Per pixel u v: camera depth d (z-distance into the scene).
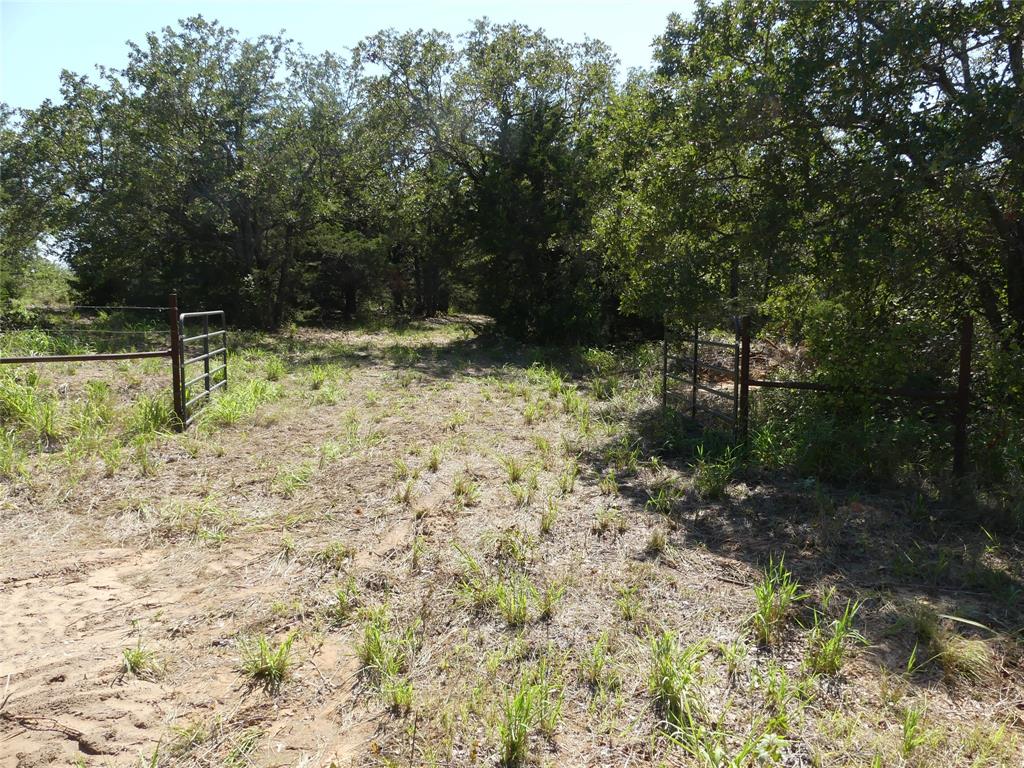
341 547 4.55
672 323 10.05
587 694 3.03
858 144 7.89
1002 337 7.17
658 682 3.02
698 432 7.95
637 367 13.24
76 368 11.13
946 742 2.68
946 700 2.97
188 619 3.65
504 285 20.70
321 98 22.56
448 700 2.98
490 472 6.36
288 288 25.91
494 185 19.44
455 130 20.36
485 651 3.36
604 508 5.42
